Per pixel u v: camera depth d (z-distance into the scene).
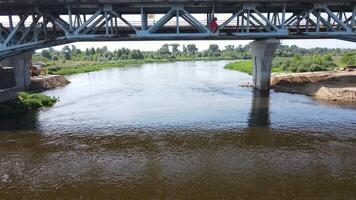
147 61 172.00
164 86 60.41
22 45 34.78
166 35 36.16
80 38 35.22
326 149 24.61
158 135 28.83
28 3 33.50
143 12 38.50
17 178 20.44
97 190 18.69
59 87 63.12
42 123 33.28
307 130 29.45
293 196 17.58
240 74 85.25
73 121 34.00
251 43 55.88
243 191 18.23
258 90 53.00
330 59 91.81
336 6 40.00
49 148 25.83
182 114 36.34
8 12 35.81
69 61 158.25
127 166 22.11
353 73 56.03
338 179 19.59
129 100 45.81
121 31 41.53
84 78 81.94
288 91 50.94
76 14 37.72
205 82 65.94
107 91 55.12
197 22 36.28
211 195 17.81
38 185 19.45
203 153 24.27
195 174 20.59
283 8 37.25
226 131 29.66
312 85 49.59
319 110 36.97
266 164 22.00
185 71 99.06
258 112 36.72
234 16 36.75
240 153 24.11
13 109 37.50
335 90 43.56
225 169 21.30
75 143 26.98
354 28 40.47
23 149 25.64
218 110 38.12
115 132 29.91
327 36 39.41
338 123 31.50
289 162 22.27
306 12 39.31
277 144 25.92
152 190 18.53
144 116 35.69
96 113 37.56
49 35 41.59
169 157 23.59
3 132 30.19
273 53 51.03
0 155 24.38
